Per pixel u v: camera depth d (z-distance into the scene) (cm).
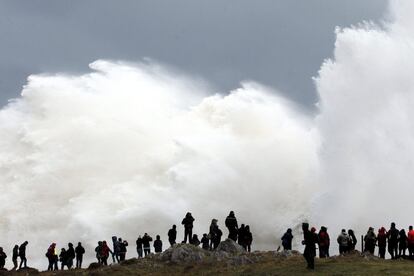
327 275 6938
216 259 8694
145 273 8412
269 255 8700
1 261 9719
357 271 7025
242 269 8081
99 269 8788
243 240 9288
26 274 9056
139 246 9750
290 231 8925
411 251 7869
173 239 9431
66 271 9038
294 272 7281
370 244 8238
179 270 8469
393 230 8025
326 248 8300
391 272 6888
